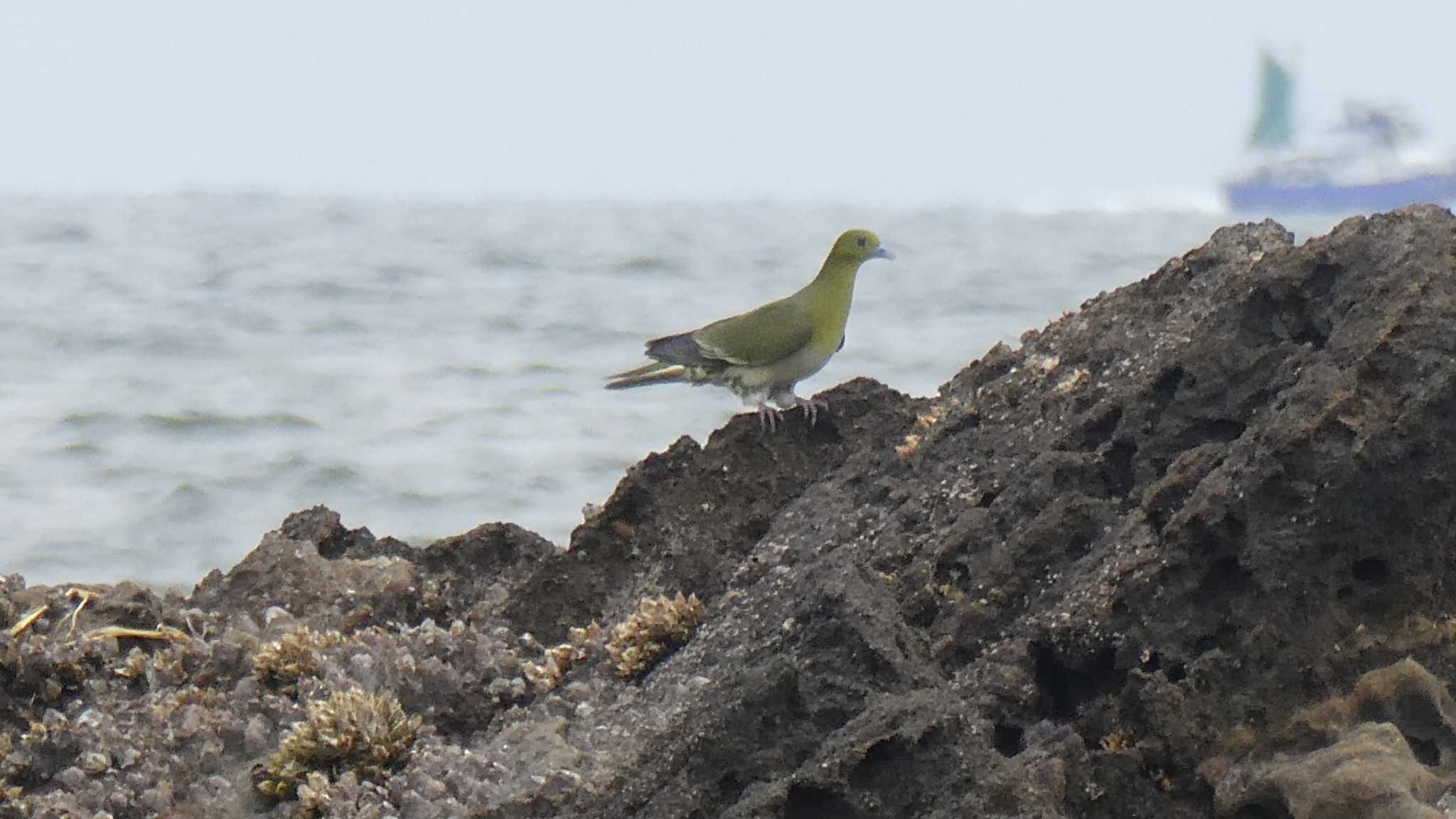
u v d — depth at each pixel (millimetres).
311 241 136250
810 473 15828
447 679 13727
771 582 13289
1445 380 10828
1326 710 10727
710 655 12703
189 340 59688
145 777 13000
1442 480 10836
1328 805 9836
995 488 13305
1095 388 13344
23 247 126625
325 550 18281
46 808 12492
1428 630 10914
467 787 11938
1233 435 12242
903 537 13336
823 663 10711
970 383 15445
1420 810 9484
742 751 10352
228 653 14828
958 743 9859
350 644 14555
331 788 12406
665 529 15656
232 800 12766
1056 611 11508
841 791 9688
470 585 17172
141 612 15922
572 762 11883
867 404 16141
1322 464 10922
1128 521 11734
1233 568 11180
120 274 92875
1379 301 11453
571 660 14148
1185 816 10820
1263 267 12438
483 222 179250
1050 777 10305
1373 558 10992
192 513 35531
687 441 16172
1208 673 10984
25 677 14508
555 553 17016
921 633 12250
